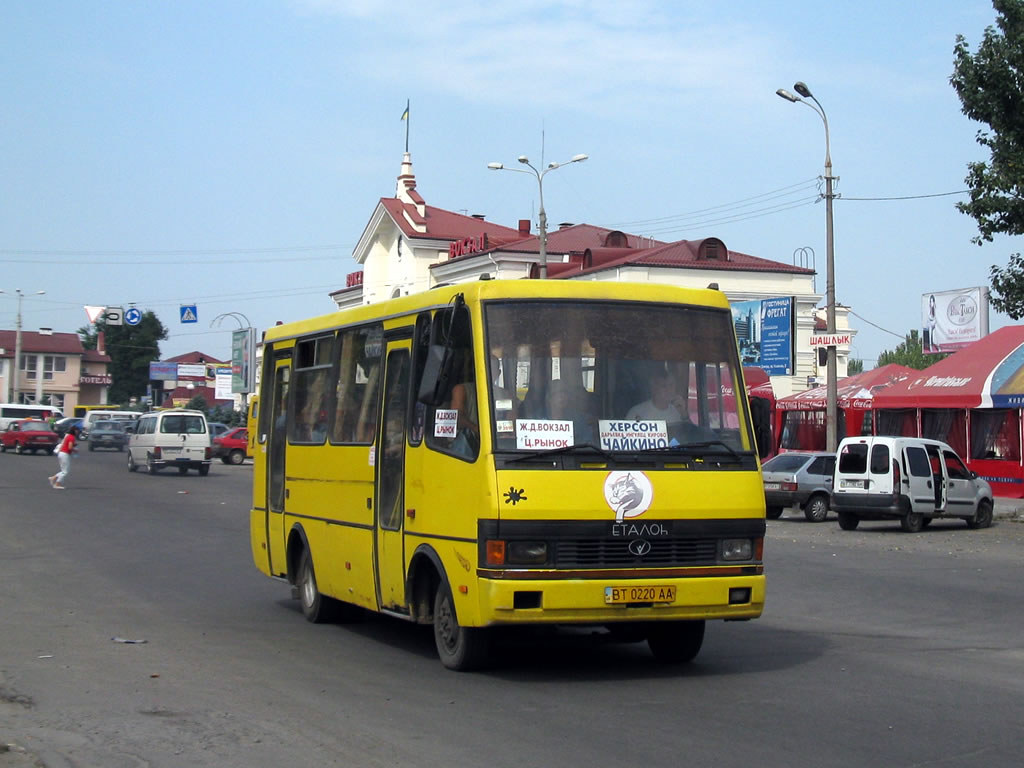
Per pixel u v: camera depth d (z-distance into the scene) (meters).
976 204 22.91
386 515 10.40
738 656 10.59
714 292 9.89
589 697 8.66
